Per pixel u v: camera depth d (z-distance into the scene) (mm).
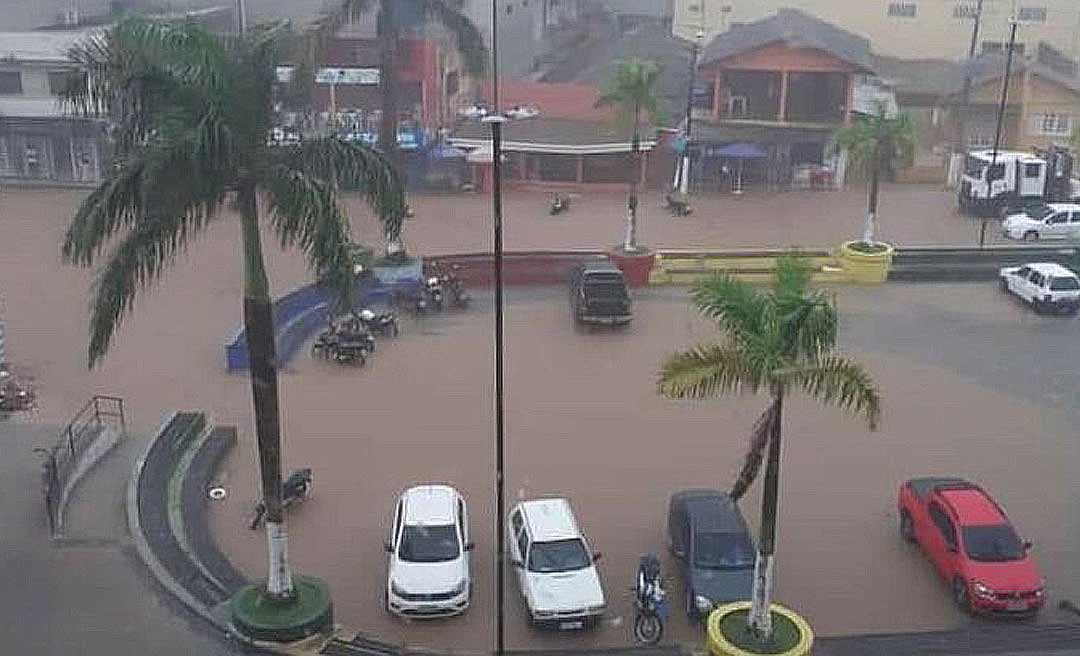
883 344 36312
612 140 53031
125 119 18406
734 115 56656
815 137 54875
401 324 37188
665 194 53188
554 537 22797
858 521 25734
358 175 19469
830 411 31219
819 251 44281
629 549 24312
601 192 53219
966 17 66875
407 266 39156
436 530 22875
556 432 29562
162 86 18172
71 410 29359
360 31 56094
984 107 59125
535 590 21625
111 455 27000
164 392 30922
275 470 20281
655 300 40000
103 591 21719
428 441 28875
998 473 27953
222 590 21906
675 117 57281
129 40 18219
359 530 24719
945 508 23578
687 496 24234
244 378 32031
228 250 43000
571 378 32969
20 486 25094
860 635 21344
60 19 62125
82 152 51625
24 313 36469
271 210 18828
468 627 21625
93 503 24766
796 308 17641
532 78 67000
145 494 25141
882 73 61812
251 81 18484
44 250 42969
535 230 46562
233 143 18016
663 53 68188
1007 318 38969
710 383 17844
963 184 51719
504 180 53344
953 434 30000
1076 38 66750
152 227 18453
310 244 18734
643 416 30625
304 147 19344
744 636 19359
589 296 36531
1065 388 33125
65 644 20250
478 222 47781
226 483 26500
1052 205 48844
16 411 29156
